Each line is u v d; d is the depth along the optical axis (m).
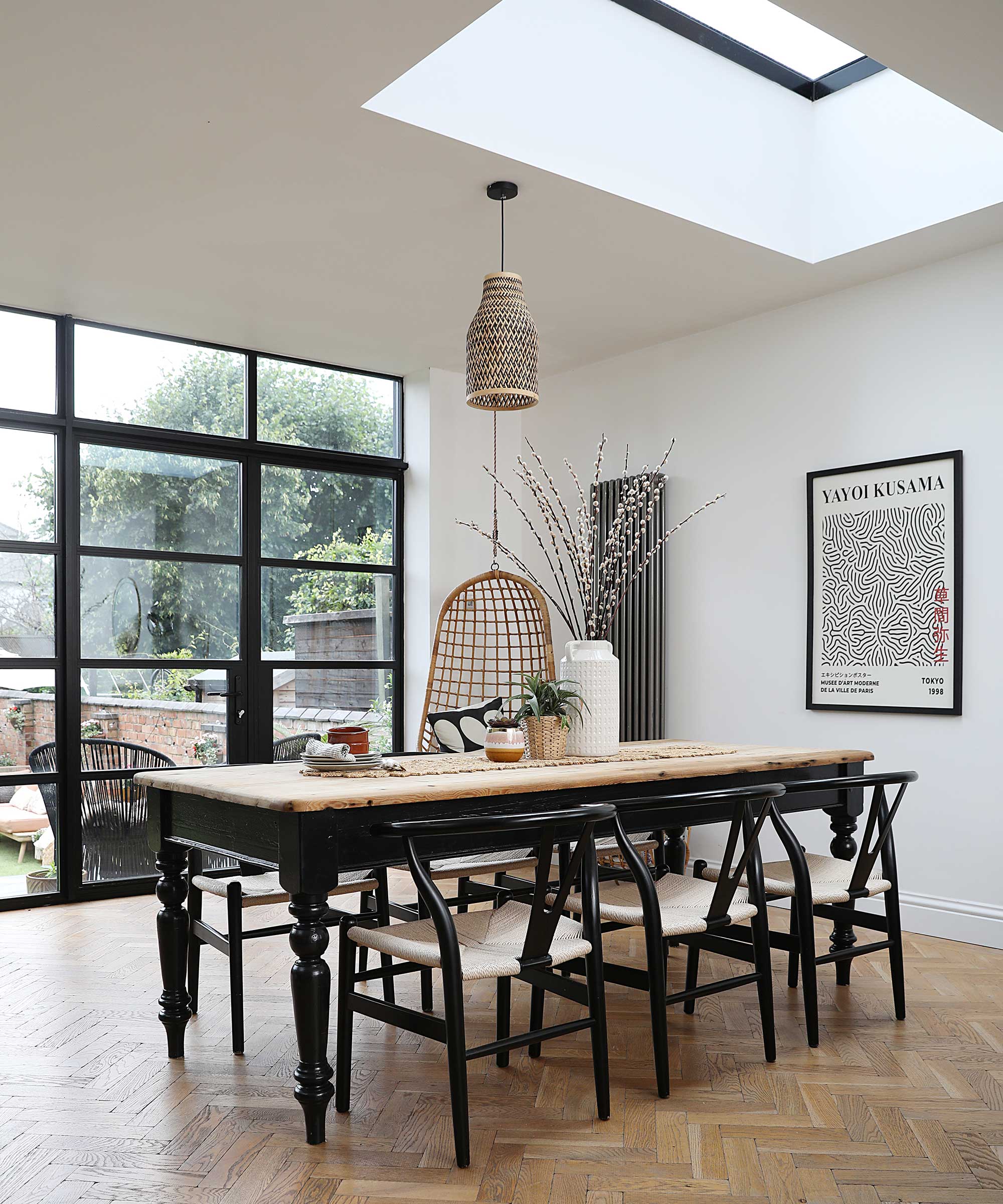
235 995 3.01
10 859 4.91
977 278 4.39
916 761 4.50
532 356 3.69
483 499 6.41
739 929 3.55
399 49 2.94
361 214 4.01
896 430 4.64
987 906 4.24
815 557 4.89
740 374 5.30
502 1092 2.72
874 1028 3.21
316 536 6.01
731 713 5.25
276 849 2.45
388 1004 2.48
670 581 5.59
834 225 4.48
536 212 4.00
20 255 4.38
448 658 6.15
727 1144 2.41
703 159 4.16
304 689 5.91
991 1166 2.30
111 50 2.92
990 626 4.28
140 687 5.32
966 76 3.19
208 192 3.81
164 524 5.45
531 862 3.60
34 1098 2.68
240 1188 2.20
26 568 5.00
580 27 3.79
